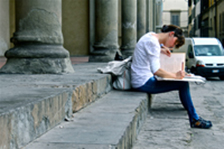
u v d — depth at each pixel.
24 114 2.32
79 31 18.55
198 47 16.59
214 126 4.88
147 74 5.09
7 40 13.41
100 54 11.30
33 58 5.09
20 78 4.42
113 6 11.37
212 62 14.86
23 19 5.16
